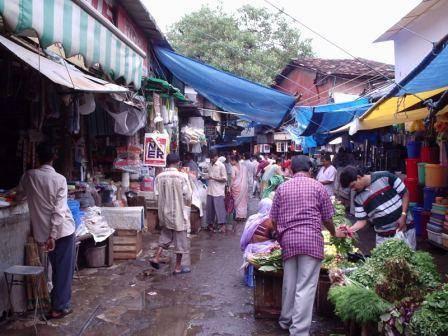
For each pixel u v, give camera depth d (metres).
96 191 8.24
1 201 4.95
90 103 6.77
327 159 11.83
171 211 7.08
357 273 4.72
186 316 5.34
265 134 27.22
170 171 7.15
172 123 11.91
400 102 7.30
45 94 6.00
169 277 6.98
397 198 5.46
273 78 26.34
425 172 9.12
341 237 5.40
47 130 7.09
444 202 8.67
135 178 10.56
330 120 13.25
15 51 4.02
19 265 5.17
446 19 11.11
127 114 8.50
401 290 4.14
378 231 5.57
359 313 3.90
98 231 7.29
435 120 7.46
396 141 13.02
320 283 5.27
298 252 4.46
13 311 5.10
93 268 7.40
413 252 4.78
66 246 5.18
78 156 8.22
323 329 4.95
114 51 5.11
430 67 5.64
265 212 6.49
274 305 5.21
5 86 5.39
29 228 5.47
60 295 5.20
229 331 4.91
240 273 7.25
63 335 4.73
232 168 12.98
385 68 20.09
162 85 10.07
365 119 9.81
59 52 6.05
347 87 19.95
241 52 24.44
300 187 4.66
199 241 9.99
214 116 18.30
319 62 22.11
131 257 7.98
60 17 3.73
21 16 3.22
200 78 11.09
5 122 6.33
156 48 11.27
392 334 3.67
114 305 5.68
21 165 6.34
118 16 8.68
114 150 9.99
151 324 5.09
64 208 5.02
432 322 3.37
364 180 5.47
